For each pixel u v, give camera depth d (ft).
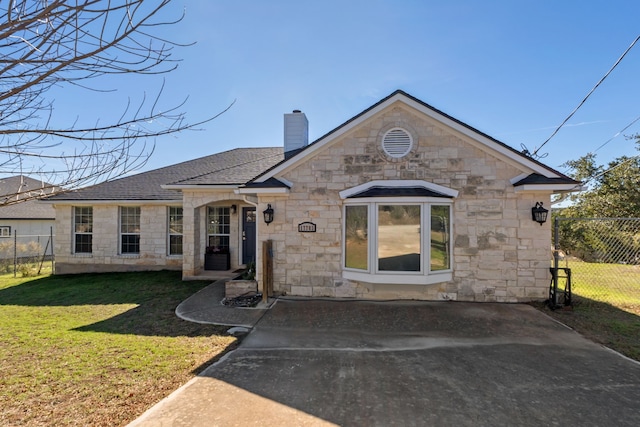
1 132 7.84
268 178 26.32
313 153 25.79
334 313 21.90
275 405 11.05
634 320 20.21
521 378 12.98
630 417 10.43
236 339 17.49
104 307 25.04
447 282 24.49
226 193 34.96
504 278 24.04
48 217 69.46
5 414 10.71
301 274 26.02
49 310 24.45
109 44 7.56
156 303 25.79
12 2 6.52
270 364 14.32
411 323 19.81
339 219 25.61
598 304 23.68
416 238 23.49
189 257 35.09
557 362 14.47
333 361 14.61
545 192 23.52
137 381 12.92
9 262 51.19
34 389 12.35
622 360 14.67
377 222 23.90
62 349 16.33
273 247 26.35
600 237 41.55
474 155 24.39
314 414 10.53
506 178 24.09
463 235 24.35
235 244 39.45
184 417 10.39
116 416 10.57
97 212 41.63
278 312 22.24
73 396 11.84
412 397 11.55
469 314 21.36
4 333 18.98
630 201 53.01
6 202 8.72
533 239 23.85
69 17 6.93
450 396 11.61
